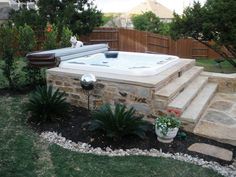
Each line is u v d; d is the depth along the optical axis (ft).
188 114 15.71
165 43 50.65
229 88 23.58
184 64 22.47
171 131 13.47
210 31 37.19
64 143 13.60
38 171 11.24
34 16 42.73
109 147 13.29
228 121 16.84
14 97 19.90
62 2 47.16
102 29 49.60
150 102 15.69
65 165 11.75
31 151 12.75
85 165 11.82
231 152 13.50
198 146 13.82
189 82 20.59
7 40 21.20
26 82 22.38
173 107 15.26
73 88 17.95
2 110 17.35
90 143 13.57
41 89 16.65
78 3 47.50
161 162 12.25
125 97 16.33
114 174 11.24
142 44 49.39
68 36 25.43
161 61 22.27
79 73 17.61
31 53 20.36
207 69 37.09
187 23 38.88
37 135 14.37
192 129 15.24
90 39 49.34
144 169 11.67
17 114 16.81
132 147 13.35
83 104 17.85
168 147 13.52
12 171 11.10
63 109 16.02
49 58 19.67
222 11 34.83
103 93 17.03
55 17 44.42
